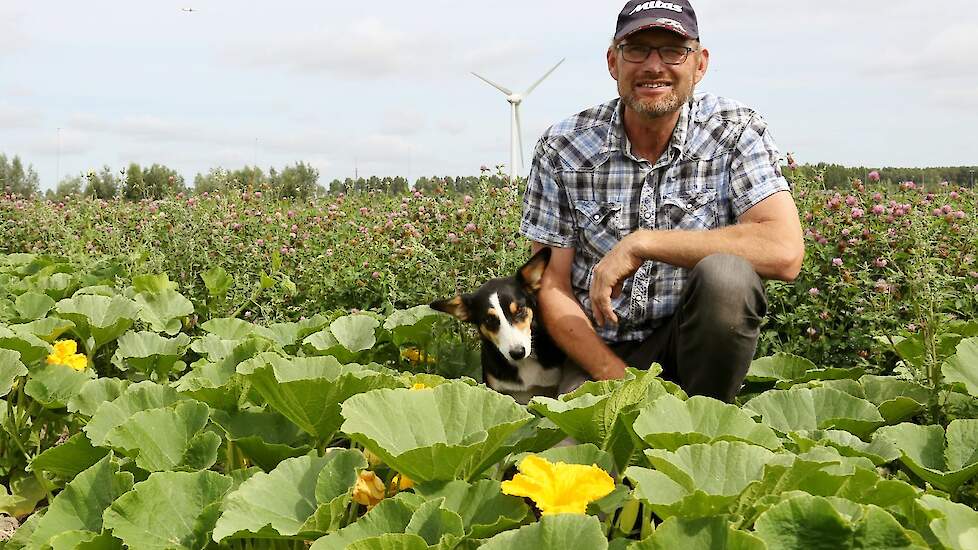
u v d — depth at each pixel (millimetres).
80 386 2320
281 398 1874
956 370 2195
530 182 2617
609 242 2518
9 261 4172
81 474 1789
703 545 1422
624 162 2488
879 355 2740
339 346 2637
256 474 1724
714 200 2447
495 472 1812
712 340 2219
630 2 2389
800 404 2139
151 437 1900
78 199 5852
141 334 2701
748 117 2436
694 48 2350
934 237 3016
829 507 1395
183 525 1701
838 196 3158
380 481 1703
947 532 1438
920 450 1931
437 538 1573
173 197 4453
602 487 1541
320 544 1572
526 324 2795
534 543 1473
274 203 5363
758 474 1621
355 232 3975
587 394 1816
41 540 1733
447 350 2996
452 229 3463
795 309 2918
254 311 3602
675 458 1636
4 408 2322
